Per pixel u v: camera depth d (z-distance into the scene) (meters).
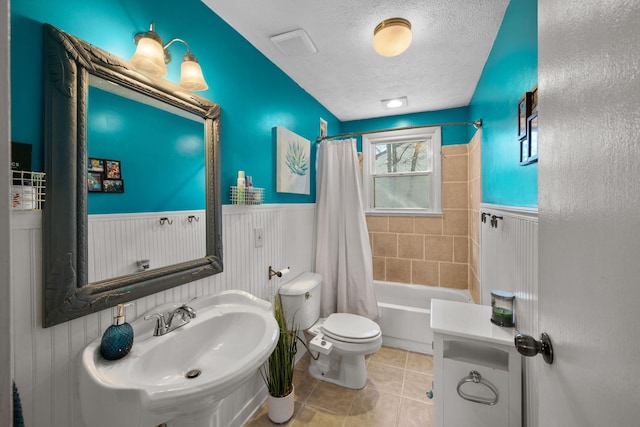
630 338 0.35
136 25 1.06
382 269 3.20
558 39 0.56
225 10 1.43
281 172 2.00
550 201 0.60
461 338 1.30
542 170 0.65
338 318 2.05
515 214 1.32
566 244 0.53
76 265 0.84
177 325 1.10
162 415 0.74
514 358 1.22
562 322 0.54
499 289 1.63
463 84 2.35
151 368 0.94
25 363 0.76
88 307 0.87
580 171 0.47
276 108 2.00
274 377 1.60
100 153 0.93
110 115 0.96
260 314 1.21
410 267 3.08
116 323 0.90
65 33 0.82
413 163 3.14
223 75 1.50
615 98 0.38
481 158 2.17
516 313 1.32
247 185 1.60
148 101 1.10
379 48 1.54
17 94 0.75
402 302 3.01
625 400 0.35
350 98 2.65
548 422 0.61
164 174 1.16
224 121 1.51
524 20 1.18
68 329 0.85
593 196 0.43
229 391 0.83
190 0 1.30
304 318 1.95
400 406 1.72
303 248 2.38
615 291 0.38
